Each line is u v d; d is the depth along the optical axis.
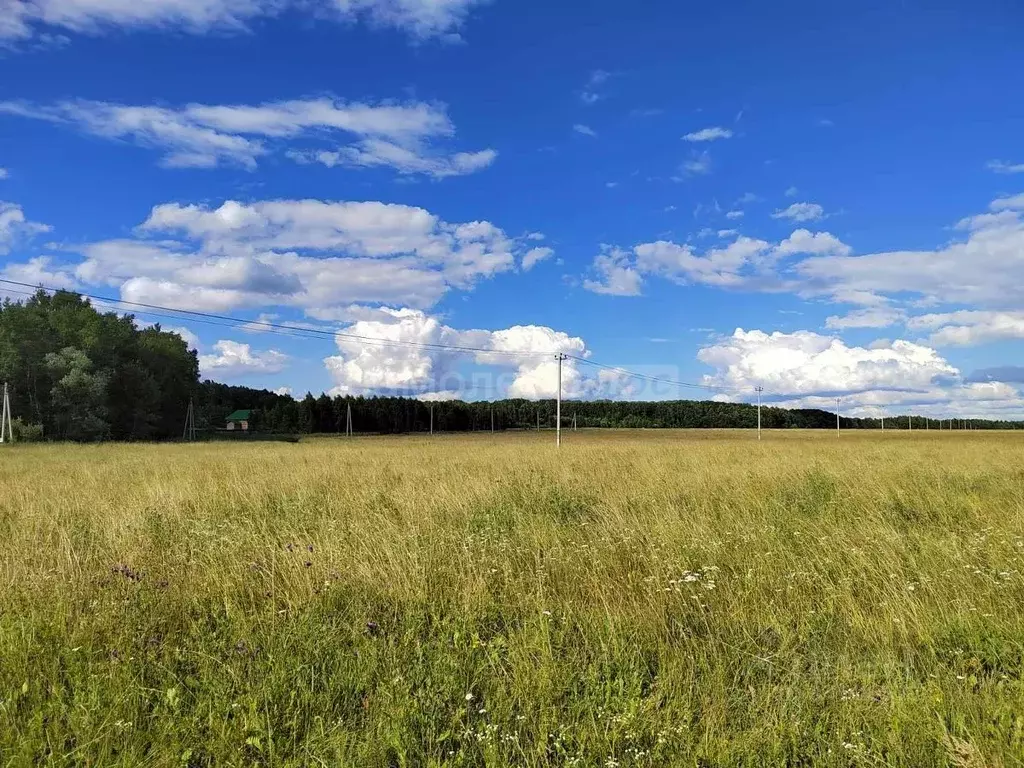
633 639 5.00
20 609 5.40
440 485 12.44
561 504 10.77
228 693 4.06
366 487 13.09
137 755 3.40
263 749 3.48
